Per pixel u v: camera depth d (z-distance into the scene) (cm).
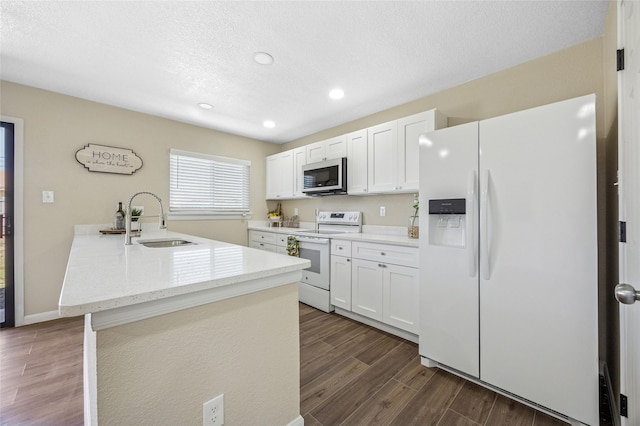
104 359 75
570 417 136
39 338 226
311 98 280
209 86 254
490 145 160
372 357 202
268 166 438
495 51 200
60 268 269
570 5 156
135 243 201
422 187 191
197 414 93
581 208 134
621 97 110
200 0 152
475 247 164
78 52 200
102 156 292
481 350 164
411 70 226
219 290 97
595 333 130
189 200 363
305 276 321
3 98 243
